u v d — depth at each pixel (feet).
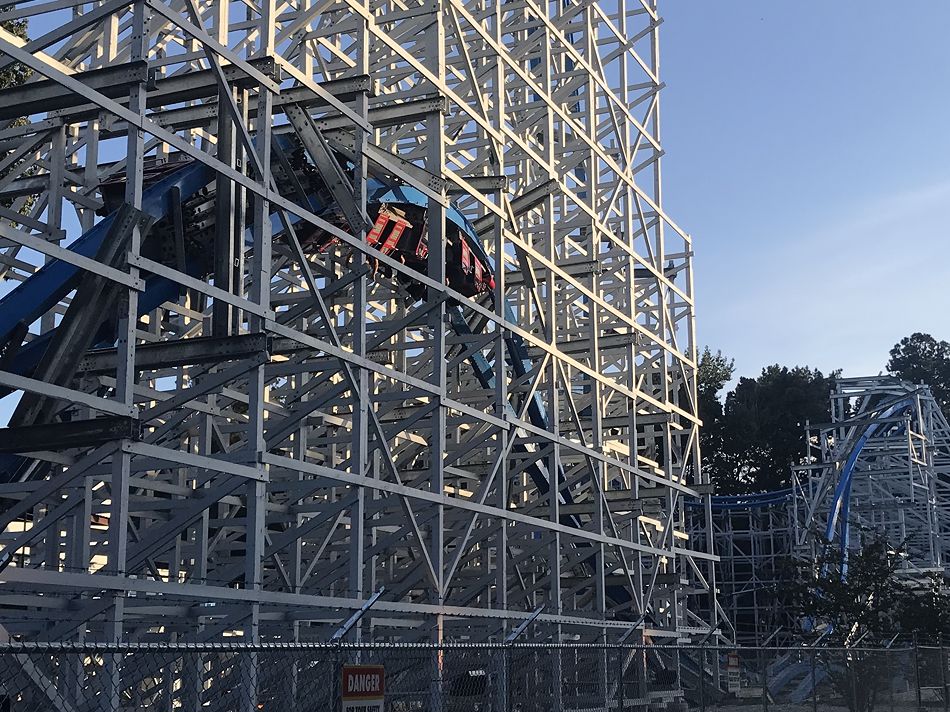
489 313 88.79
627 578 108.88
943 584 146.20
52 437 54.44
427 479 89.40
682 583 122.11
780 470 284.00
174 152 77.30
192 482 77.61
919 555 206.49
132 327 56.13
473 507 83.71
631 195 117.91
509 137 96.12
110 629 53.72
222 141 65.51
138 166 57.36
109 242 56.03
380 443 74.74
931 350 377.91
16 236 50.70
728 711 74.64
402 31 87.86
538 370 95.71
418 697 45.78
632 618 120.06
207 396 73.77
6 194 70.64
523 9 104.47
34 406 56.24
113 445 54.60
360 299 73.51
